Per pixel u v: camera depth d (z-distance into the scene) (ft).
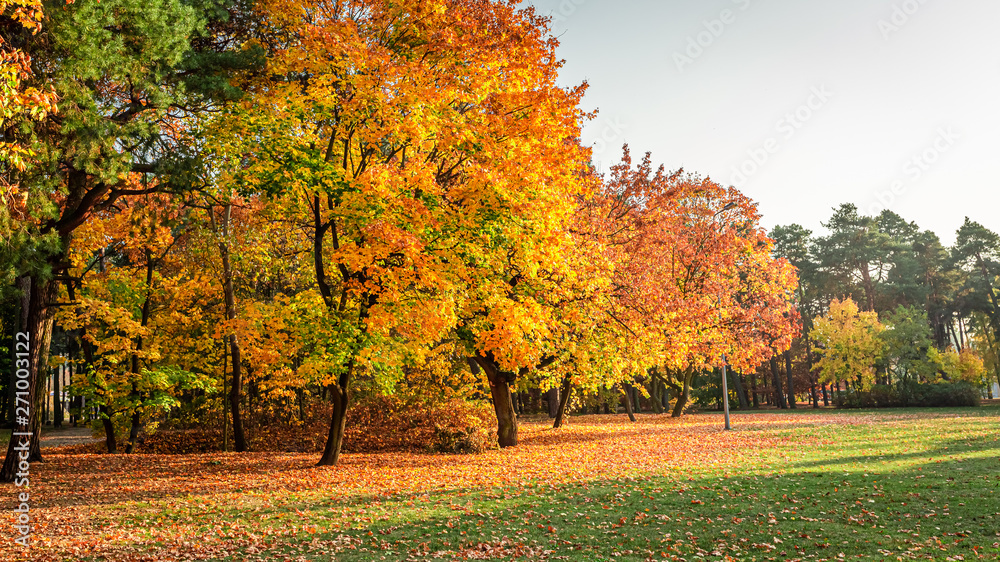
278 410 86.69
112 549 27.53
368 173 44.73
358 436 78.43
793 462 47.65
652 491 37.65
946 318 199.52
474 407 85.30
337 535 29.35
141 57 39.75
